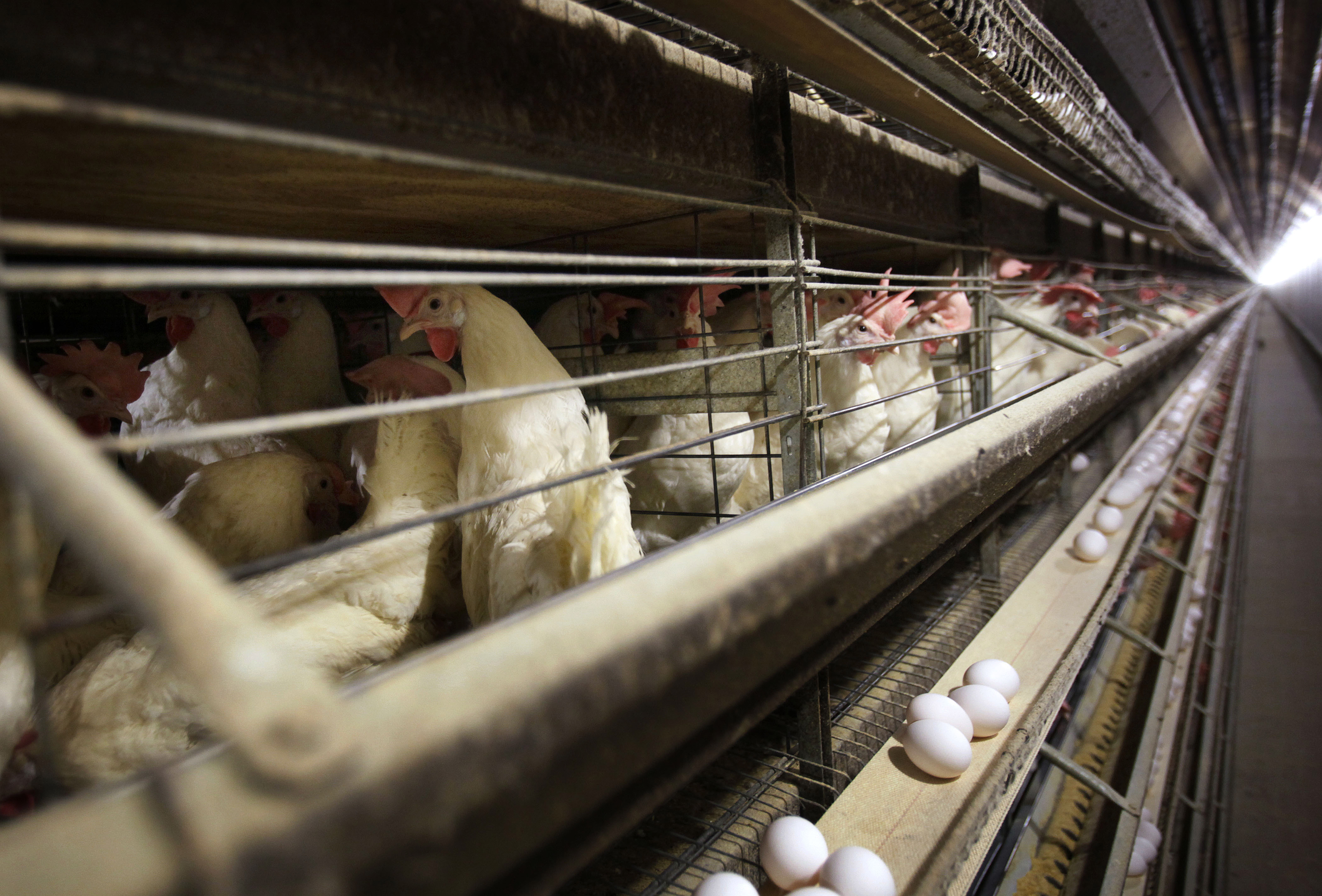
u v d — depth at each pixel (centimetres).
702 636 49
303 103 60
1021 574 242
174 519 115
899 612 212
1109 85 329
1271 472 715
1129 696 258
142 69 50
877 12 99
